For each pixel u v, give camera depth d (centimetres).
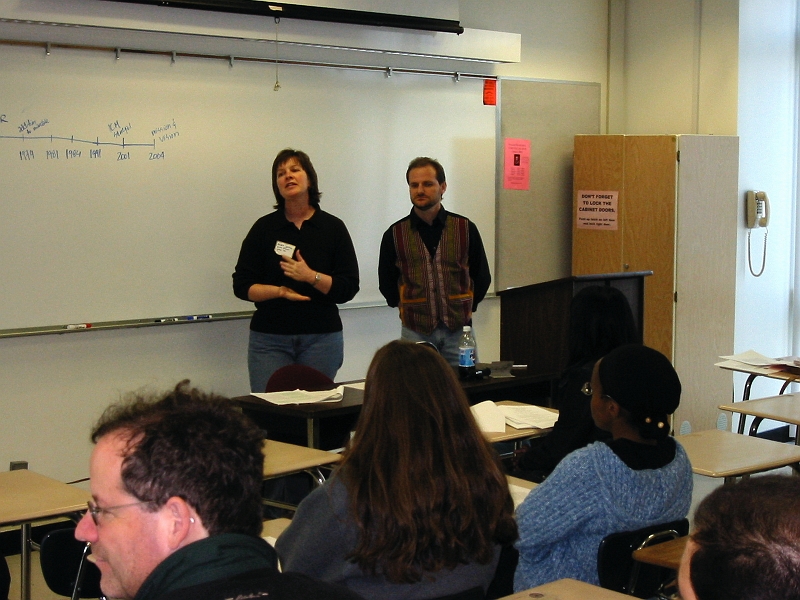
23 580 247
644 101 595
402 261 433
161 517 95
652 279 534
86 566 243
